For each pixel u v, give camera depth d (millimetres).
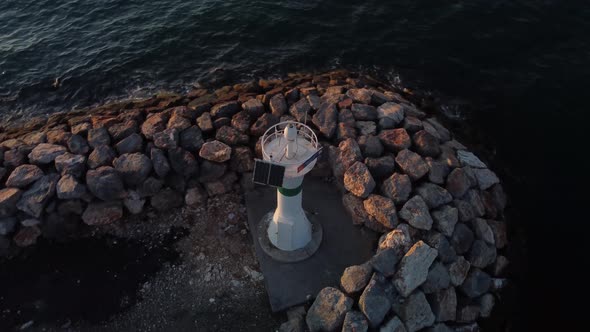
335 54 18984
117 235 11531
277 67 18469
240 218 11742
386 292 9469
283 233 10297
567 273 11805
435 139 12977
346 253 10727
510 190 13727
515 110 16234
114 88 17938
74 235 11531
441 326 9695
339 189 12070
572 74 17391
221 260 10906
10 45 20094
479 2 21281
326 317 9180
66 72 18641
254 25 20469
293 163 8672
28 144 13141
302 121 13383
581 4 20828
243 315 9938
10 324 10016
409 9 21109
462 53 18766
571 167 14328
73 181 11562
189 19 20953
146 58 19109
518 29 19688
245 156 12227
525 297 11227
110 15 21578
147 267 10891
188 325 9844
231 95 15273
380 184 11688
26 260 11148
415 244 9898
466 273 10578
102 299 10352
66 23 21297
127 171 11758
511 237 12453
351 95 14438
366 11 21078
